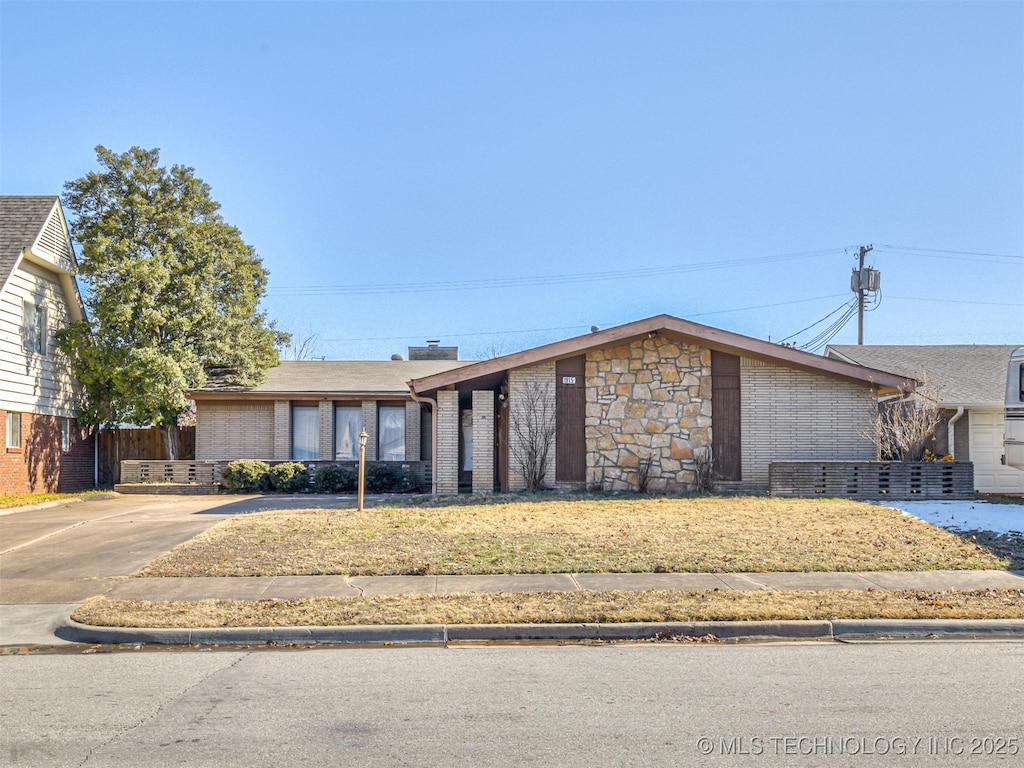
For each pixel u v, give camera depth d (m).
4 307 21.78
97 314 24.89
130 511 18.20
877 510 15.82
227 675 7.35
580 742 5.53
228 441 27.58
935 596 9.73
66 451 25.31
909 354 25.83
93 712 6.29
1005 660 7.64
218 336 25.94
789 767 5.12
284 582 10.72
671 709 6.21
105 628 8.77
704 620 8.84
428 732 5.75
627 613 9.02
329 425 27.70
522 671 7.38
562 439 19.67
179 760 5.28
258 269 28.31
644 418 19.66
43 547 13.54
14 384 22.25
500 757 5.27
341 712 6.22
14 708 6.41
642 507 16.53
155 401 23.75
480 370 19.38
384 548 12.45
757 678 7.06
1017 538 13.09
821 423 19.66
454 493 19.88
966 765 5.16
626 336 19.12
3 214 23.34
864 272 36.50
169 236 25.47
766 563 11.39
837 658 7.76
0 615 9.66
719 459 19.61
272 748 5.47
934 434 21.67
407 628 8.68
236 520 15.31
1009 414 17.61
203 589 10.41
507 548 12.36
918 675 7.13
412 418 27.94
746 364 19.75
